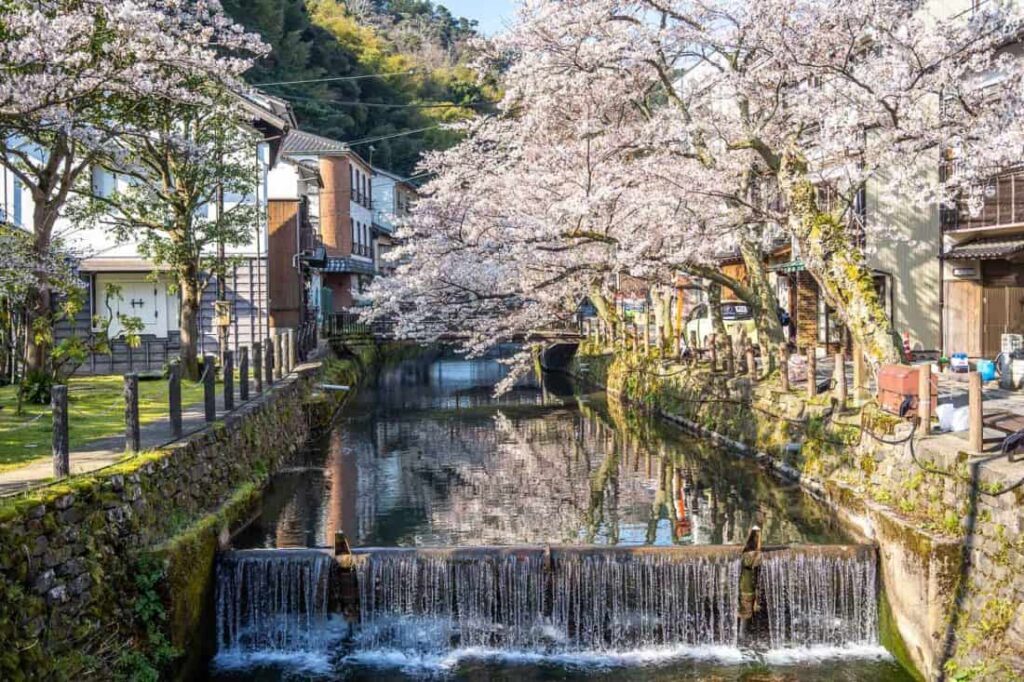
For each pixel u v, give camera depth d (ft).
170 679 27.02
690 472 54.29
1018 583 25.05
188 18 47.96
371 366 133.69
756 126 53.72
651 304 104.73
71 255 57.36
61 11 37.35
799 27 42.80
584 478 53.62
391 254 69.67
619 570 33.17
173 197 57.77
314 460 60.23
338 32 195.93
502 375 128.16
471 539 40.27
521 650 32.86
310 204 142.51
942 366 60.29
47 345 50.93
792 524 41.27
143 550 27.81
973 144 41.57
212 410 41.19
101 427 40.11
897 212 71.31
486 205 60.18
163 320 84.07
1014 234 62.64
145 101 44.19
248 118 68.90
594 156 55.21
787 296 95.61
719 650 32.55
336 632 33.30
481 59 62.34
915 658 29.60
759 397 56.80
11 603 20.38
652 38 50.39
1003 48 54.70
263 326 84.69
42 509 22.57
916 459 32.81
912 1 46.93
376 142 188.96
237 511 38.29
